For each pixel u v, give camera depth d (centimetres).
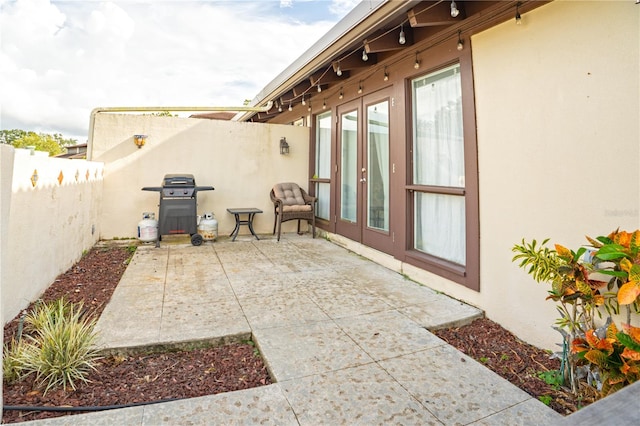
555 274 198
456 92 330
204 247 522
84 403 166
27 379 181
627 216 195
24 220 264
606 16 203
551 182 235
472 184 297
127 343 217
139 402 168
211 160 608
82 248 438
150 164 570
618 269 178
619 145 198
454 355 218
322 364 203
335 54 381
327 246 540
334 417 159
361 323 260
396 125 404
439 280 336
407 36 368
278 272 392
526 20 251
